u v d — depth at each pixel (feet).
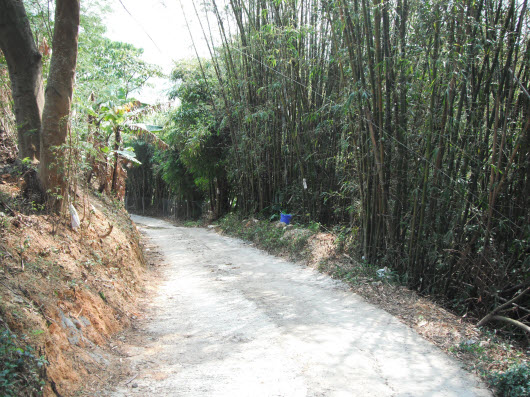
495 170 16.24
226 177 55.57
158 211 89.15
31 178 16.60
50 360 9.82
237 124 43.60
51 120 16.46
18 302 10.37
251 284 22.43
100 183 29.78
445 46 17.78
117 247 21.27
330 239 28.94
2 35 17.63
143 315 17.06
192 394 10.31
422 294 20.10
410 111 20.08
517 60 17.31
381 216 22.47
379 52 20.13
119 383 10.88
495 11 17.88
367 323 15.87
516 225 17.37
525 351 14.90
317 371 11.69
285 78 33.09
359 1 21.36
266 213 41.91
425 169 19.10
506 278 17.84
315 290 20.92
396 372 11.72
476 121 18.26
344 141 24.16
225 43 40.34
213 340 14.16
